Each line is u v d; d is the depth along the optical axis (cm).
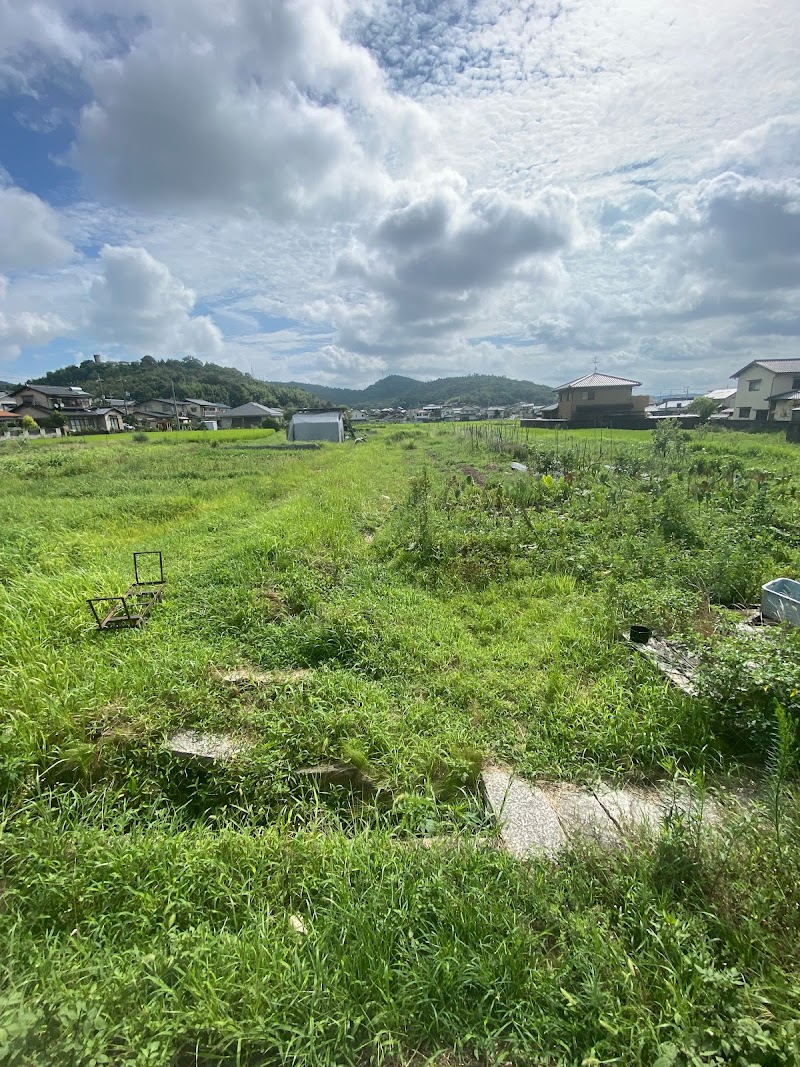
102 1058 146
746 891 199
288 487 1334
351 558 681
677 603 483
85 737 328
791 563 616
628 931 196
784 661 327
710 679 339
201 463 1955
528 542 711
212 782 309
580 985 175
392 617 492
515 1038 161
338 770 313
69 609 481
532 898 210
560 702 362
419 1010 172
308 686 379
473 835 254
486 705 366
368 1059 163
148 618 490
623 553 648
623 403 4638
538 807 278
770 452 1648
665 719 338
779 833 222
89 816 274
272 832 256
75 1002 164
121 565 648
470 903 204
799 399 3306
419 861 228
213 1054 162
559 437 2805
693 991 168
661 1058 141
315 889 226
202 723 342
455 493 1057
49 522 890
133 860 234
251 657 430
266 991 174
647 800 290
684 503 806
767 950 180
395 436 3684
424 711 354
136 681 372
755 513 754
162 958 188
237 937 197
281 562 624
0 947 197
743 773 302
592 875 224
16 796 288
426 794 290
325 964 186
